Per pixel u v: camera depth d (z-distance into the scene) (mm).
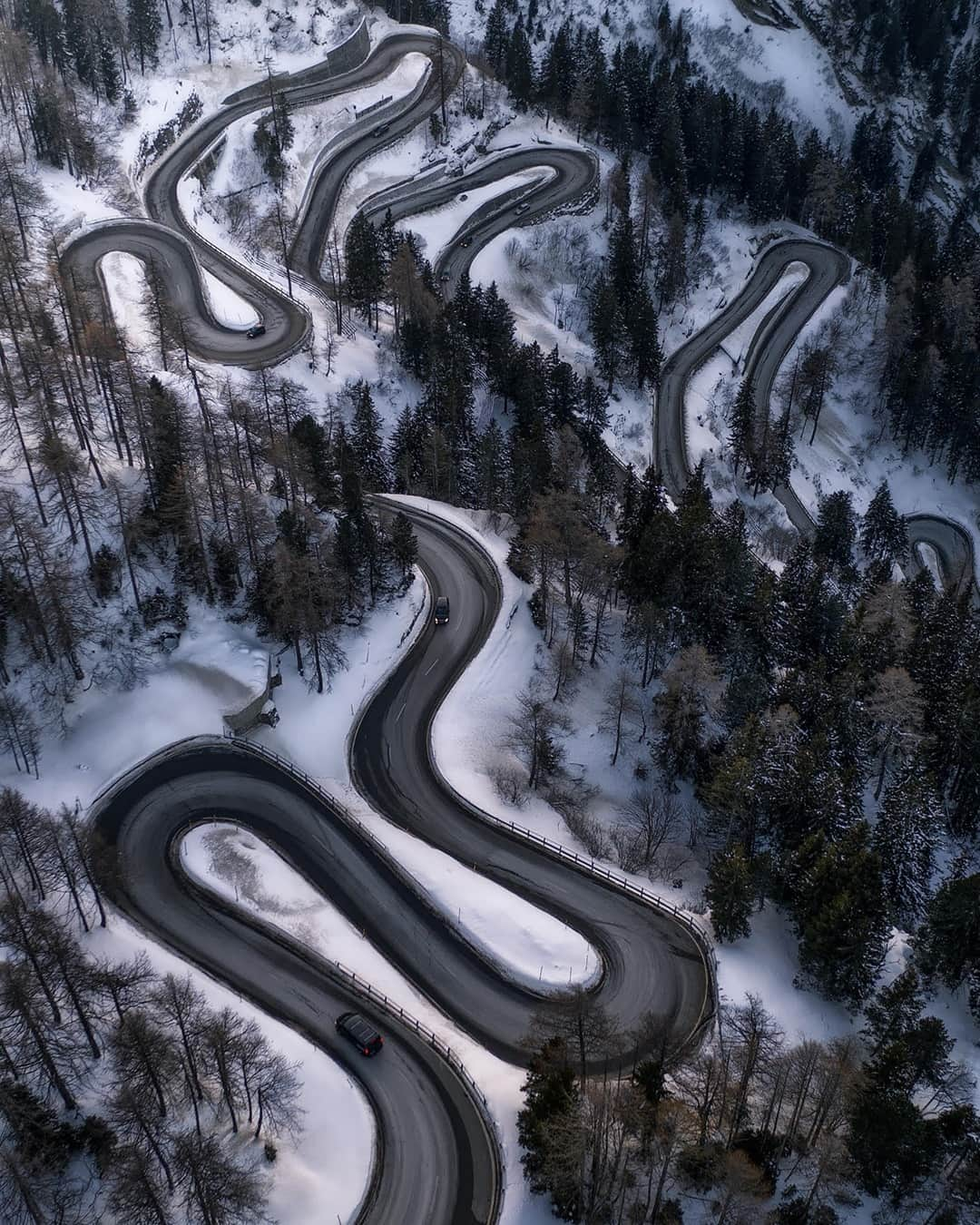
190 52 174750
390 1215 55312
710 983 68812
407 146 174500
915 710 86812
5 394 91062
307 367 124750
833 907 67438
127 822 76250
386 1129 59062
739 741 81375
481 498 117312
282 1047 61250
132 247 136250
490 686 90812
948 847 89625
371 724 86938
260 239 150000
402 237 155250
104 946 66250
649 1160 55562
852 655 95188
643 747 89938
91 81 156750
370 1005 65250
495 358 130125
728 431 151625
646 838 80812
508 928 70062
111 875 71875
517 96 186250
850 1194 59594
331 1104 59062
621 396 149125
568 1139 51094
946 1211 58969
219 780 80125
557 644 95938
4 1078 54281
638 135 187875
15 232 123625
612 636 98625
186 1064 54844
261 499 96375
